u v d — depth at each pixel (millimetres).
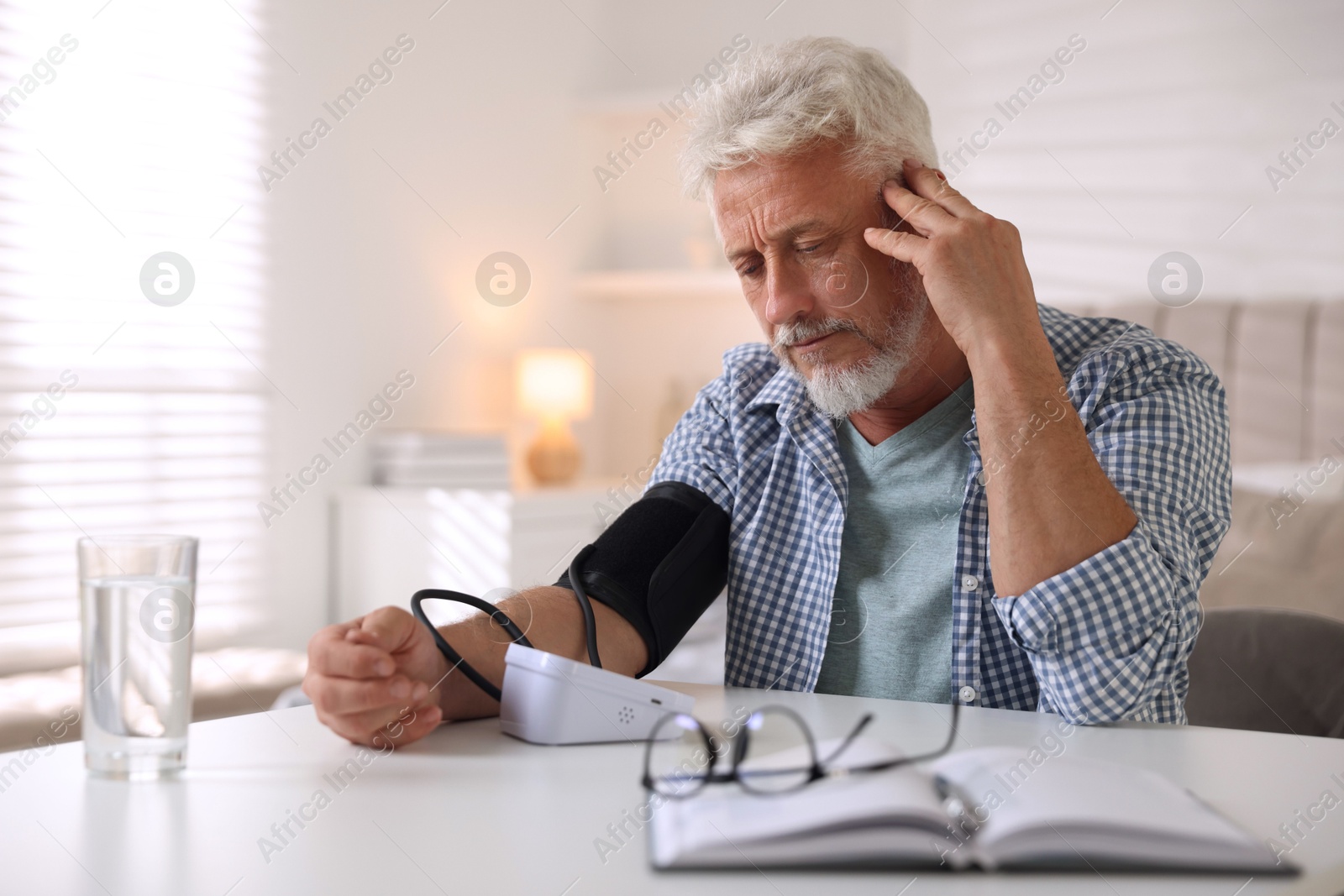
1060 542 809
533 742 748
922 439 1065
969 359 885
